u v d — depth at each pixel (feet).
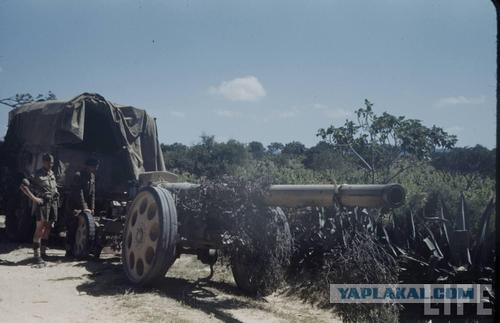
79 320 17.75
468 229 22.31
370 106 41.86
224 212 22.24
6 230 38.91
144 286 23.04
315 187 20.68
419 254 22.22
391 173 43.32
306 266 25.62
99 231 30.27
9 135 38.58
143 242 23.47
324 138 43.19
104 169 37.24
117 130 35.47
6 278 23.89
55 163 34.22
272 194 21.65
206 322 18.34
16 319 17.37
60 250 34.86
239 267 23.88
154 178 30.48
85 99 34.47
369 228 23.06
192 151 104.06
